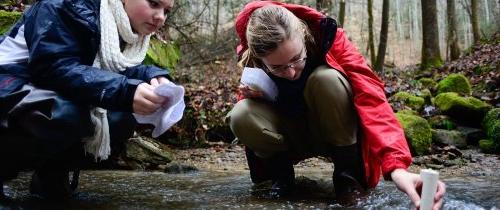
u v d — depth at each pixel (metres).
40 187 2.13
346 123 2.02
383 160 1.71
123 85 1.74
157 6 1.91
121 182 2.69
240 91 2.18
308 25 2.03
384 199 2.04
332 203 2.05
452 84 6.43
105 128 1.92
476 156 3.91
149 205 2.02
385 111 1.85
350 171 2.07
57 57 1.77
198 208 1.96
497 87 6.59
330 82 1.97
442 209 1.88
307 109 2.16
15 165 1.92
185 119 4.67
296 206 1.99
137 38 1.98
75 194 2.25
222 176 3.00
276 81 2.11
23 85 1.79
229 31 13.60
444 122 4.73
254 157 2.34
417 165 3.64
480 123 4.70
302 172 3.21
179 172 3.19
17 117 1.74
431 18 12.68
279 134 2.15
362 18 28.08
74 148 2.01
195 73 9.69
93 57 1.89
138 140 3.51
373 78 2.00
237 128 2.15
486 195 2.18
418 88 7.42
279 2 2.05
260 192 2.34
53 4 1.81
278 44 1.80
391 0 30.77
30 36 1.81
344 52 2.07
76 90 1.76
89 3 1.87
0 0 5.04
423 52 12.82
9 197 2.10
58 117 1.75
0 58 1.85
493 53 11.30
